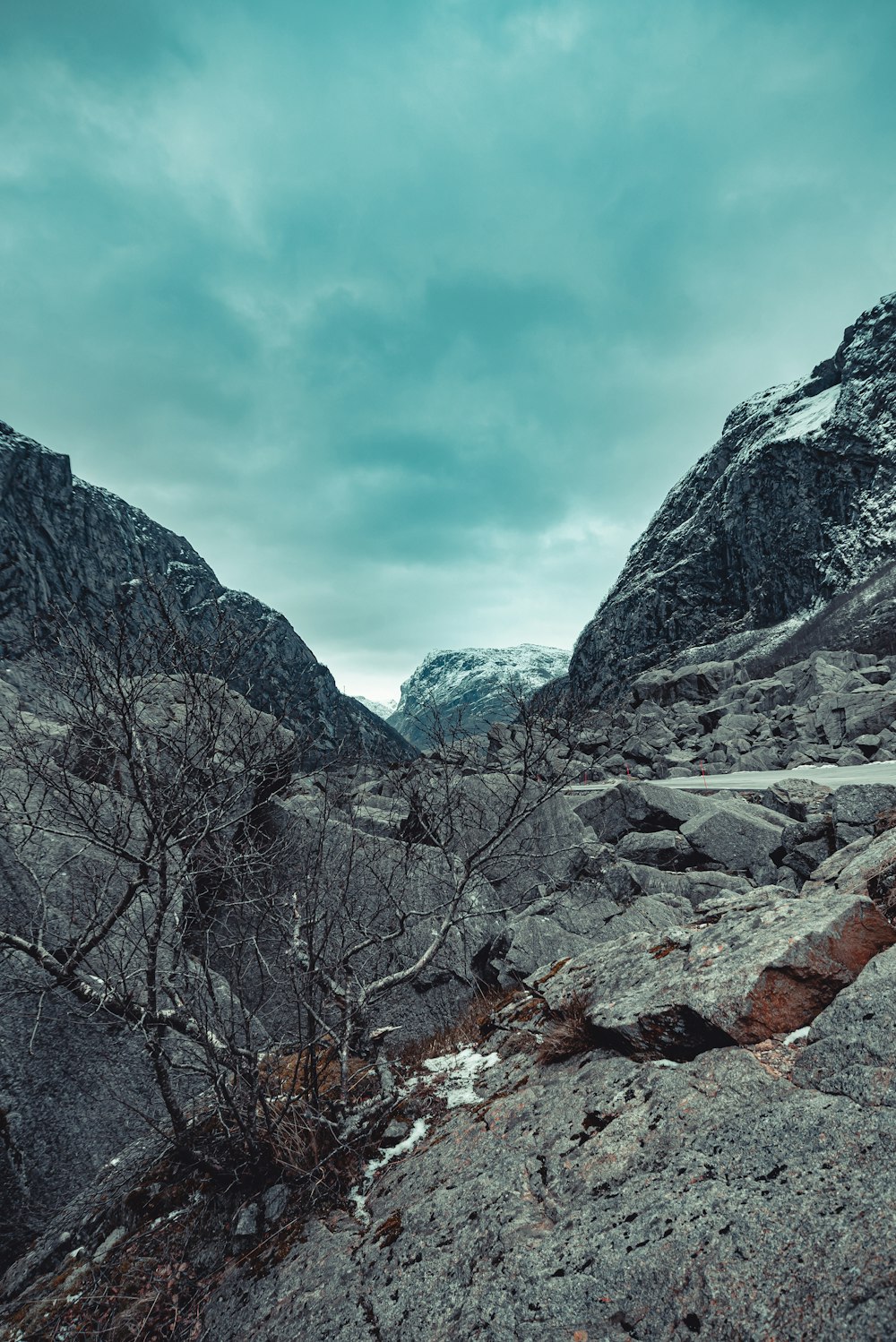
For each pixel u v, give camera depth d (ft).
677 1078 10.25
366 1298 8.85
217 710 11.99
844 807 28.78
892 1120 7.52
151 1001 11.59
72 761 12.16
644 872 28.73
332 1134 12.66
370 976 17.98
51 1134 15.23
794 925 11.55
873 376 378.12
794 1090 8.89
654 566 485.97
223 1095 12.18
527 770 16.43
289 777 15.24
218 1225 12.27
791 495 375.66
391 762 20.65
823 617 288.71
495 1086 13.57
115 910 11.40
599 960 15.49
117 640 10.68
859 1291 5.96
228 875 13.53
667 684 150.92
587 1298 7.22
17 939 11.34
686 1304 6.66
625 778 79.82
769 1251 6.75
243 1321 9.68
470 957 21.48
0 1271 13.98
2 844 16.74
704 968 11.85
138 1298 11.19
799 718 96.99
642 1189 8.41
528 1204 9.27
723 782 72.69
